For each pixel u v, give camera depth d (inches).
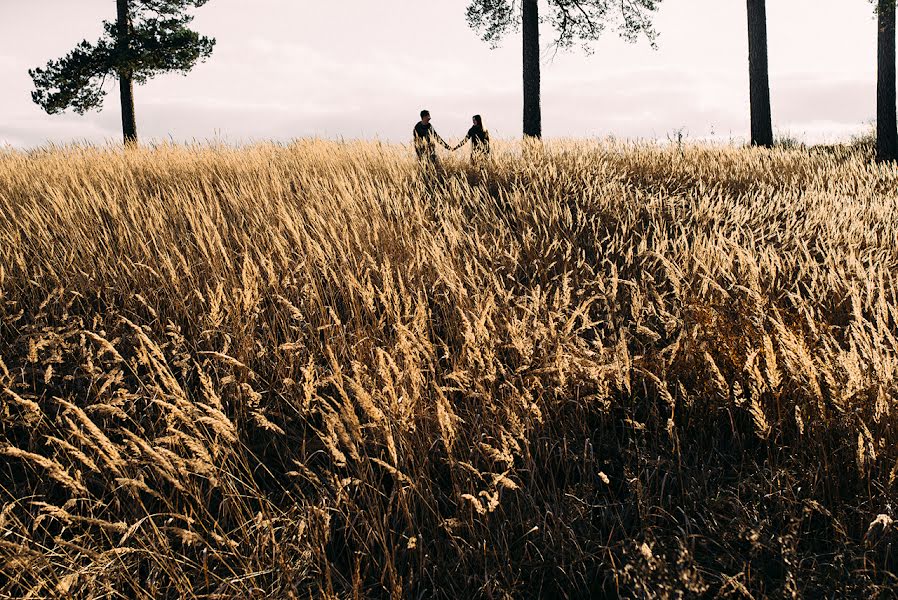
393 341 144.6
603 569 93.3
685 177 364.2
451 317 158.9
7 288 179.6
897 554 89.7
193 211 227.1
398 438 109.4
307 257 189.6
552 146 436.8
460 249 202.7
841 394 98.6
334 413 93.7
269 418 129.9
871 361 104.2
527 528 98.2
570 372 119.2
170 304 165.9
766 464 106.6
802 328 134.1
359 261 193.9
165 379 104.0
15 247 193.6
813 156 438.0
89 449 117.3
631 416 120.3
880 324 113.9
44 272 183.9
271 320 166.2
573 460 112.0
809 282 180.5
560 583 92.7
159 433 118.8
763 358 121.0
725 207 264.2
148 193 310.7
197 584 91.6
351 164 387.2
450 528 95.8
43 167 354.9
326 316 163.0
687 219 258.2
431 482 108.0
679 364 125.6
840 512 93.1
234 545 89.1
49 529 103.3
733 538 93.5
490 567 93.1
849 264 163.0
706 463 111.8
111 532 100.1
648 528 90.4
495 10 616.7
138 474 101.7
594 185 305.7
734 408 119.0
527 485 109.0
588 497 105.8
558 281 189.3
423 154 396.8
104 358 146.1
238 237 221.9
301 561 92.7
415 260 178.7
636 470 110.3
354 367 118.6
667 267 148.4
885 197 287.6
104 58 657.6
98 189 299.6
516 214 264.5
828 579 86.7
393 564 92.8
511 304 165.0
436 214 254.4
